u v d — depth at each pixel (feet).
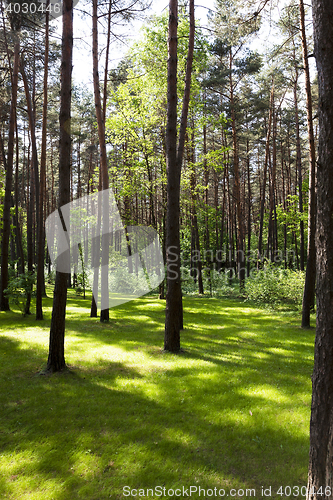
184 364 24.21
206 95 83.30
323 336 8.70
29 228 60.70
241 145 98.02
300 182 70.44
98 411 16.30
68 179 22.00
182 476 11.53
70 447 13.15
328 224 8.69
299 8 32.55
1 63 56.95
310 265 38.19
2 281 49.85
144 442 13.64
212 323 41.70
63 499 10.23
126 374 22.00
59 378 20.86
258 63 71.15
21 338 31.58
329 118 8.70
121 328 37.47
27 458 12.37
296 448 13.28
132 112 57.93
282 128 97.71
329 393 8.47
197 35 49.65
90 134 103.91
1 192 55.52
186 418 15.78
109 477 11.35
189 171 56.44
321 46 8.80
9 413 16.06
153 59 52.70
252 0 21.36
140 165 57.47
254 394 18.66
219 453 12.96
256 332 35.99
